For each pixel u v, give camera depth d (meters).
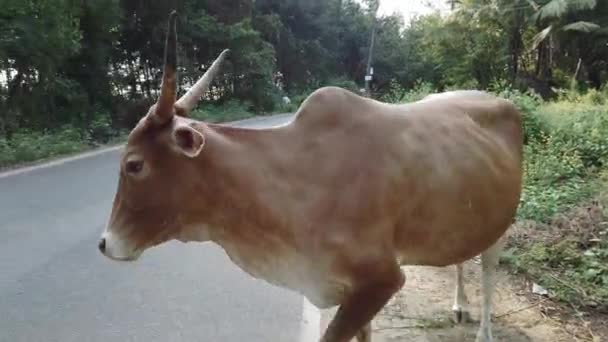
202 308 4.29
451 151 2.85
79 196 7.86
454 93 3.53
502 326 3.79
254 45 28.03
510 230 5.39
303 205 2.50
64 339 3.79
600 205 5.77
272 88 30.17
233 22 26.12
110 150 13.41
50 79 15.08
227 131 2.57
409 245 2.77
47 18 13.26
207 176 2.46
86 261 5.29
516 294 4.29
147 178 2.41
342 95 2.72
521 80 21.97
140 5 20.81
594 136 8.50
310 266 2.54
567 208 5.95
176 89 2.37
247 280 4.87
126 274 5.00
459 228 2.88
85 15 16.42
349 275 2.52
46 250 5.58
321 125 2.65
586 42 21.67
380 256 2.53
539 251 4.79
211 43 24.52
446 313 4.02
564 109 10.75
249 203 2.48
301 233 2.50
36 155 11.70
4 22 12.73
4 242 5.82
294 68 39.66
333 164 2.55
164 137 2.41
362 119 2.68
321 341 2.55
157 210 2.45
